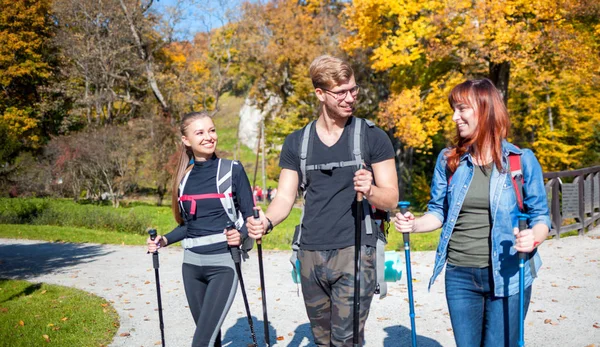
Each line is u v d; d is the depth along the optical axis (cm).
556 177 1100
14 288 798
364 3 1892
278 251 1156
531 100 2442
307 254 305
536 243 268
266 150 4484
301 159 308
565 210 1117
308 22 3597
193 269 369
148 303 702
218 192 365
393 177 305
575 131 2453
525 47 1645
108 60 3350
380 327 548
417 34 1814
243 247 376
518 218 267
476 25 1667
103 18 3253
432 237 1359
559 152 2473
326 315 312
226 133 5597
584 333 507
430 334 523
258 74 3675
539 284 707
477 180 286
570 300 625
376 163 304
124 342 529
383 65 1869
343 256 296
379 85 3178
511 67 1883
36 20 3691
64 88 3616
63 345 506
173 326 587
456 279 290
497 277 277
